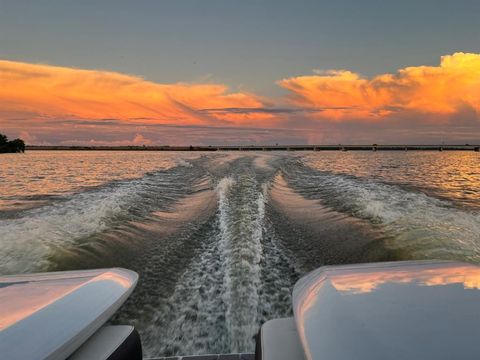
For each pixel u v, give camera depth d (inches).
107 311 49.4
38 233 206.4
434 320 36.1
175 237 212.8
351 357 32.8
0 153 2792.8
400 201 292.7
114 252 182.1
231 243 194.7
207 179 488.4
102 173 704.4
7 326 42.1
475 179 526.0
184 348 106.7
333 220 247.0
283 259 174.6
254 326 116.6
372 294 43.9
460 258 158.2
